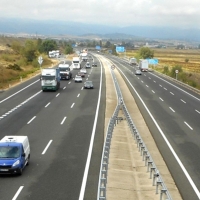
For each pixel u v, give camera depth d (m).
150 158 17.91
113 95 49.44
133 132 26.09
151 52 147.00
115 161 20.22
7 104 40.69
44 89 52.00
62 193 15.58
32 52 114.25
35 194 15.41
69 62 121.06
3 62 98.12
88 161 20.55
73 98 45.88
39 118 32.91
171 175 18.75
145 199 14.69
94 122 31.67
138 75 85.25
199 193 16.27
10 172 17.45
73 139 25.66
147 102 44.53
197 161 21.39
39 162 20.25
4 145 18.47
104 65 115.25
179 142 25.89
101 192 13.97
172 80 75.25
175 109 40.16
